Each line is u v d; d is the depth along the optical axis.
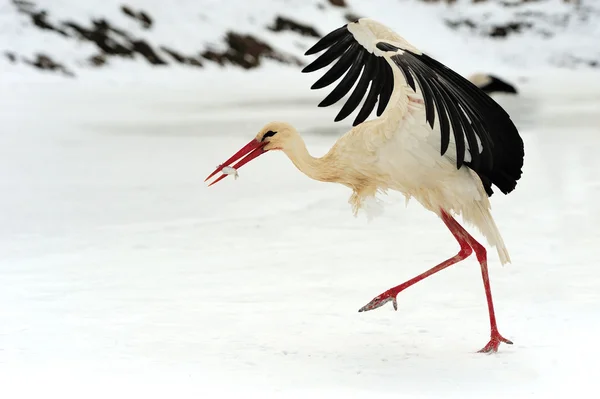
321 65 8.80
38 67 53.00
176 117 36.72
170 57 61.19
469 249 8.91
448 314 9.88
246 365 8.10
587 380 7.45
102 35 59.06
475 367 7.97
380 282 11.40
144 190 18.98
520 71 74.44
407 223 15.34
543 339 8.75
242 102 45.31
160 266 12.44
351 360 8.27
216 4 69.94
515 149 8.25
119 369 7.93
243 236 14.48
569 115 36.59
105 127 32.38
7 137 28.45
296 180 20.19
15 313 9.98
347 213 16.23
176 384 7.46
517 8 84.31
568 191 18.06
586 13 83.88
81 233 14.77
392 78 8.88
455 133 7.74
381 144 8.80
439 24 82.44
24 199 17.80
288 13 73.19
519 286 10.94
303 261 12.65
